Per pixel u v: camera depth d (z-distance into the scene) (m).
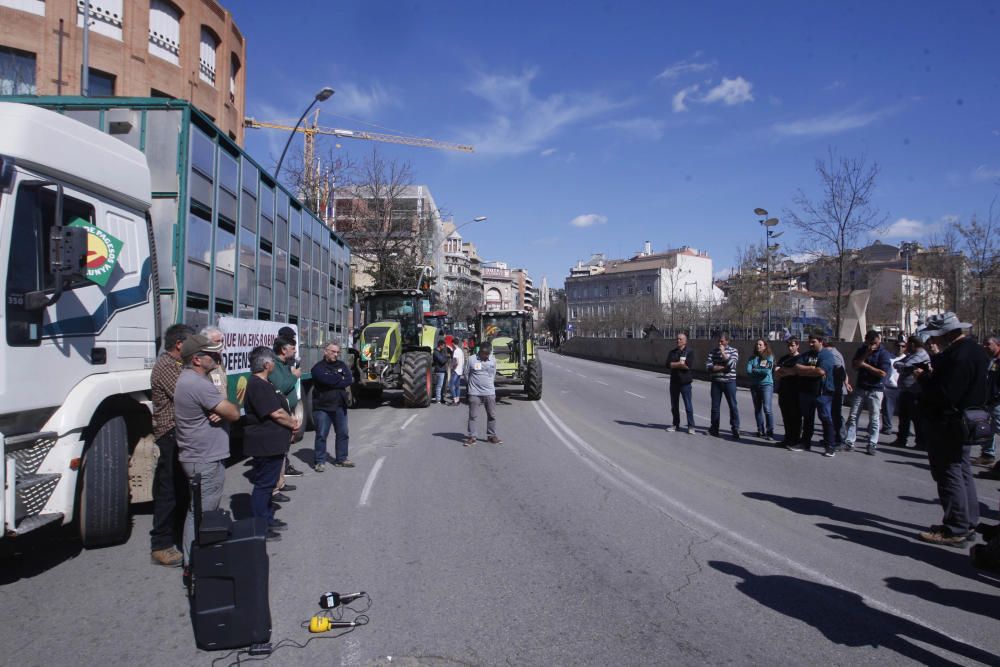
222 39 28.27
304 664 3.92
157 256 7.11
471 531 6.60
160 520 5.64
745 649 4.11
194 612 4.46
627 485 8.67
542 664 3.91
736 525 6.83
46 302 5.12
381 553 5.92
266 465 6.23
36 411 5.23
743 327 39.25
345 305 16.97
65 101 7.05
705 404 19.94
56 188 5.32
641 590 5.06
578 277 98.88
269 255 10.47
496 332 21.12
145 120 7.17
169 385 5.63
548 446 11.80
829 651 4.09
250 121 33.97
